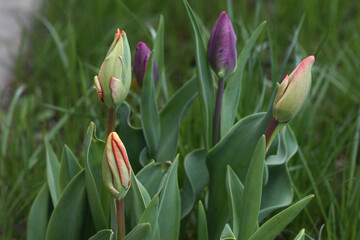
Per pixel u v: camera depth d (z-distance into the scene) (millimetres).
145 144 914
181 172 1087
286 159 905
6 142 1195
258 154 773
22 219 1109
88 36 1703
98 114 1297
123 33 761
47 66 1598
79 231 851
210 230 895
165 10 1908
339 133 1215
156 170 852
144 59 878
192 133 1192
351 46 1626
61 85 1466
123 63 763
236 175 835
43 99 1513
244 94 1159
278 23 1788
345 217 1024
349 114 1294
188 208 917
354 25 1795
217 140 892
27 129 1232
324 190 1130
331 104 1452
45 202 857
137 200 804
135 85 924
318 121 1312
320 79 1237
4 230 1043
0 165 1176
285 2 1942
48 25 1591
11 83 1594
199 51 864
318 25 1760
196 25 857
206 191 1066
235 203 833
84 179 825
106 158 733
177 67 1687
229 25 841
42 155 1156
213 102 889
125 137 910
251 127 850
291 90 765
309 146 1151
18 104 1469
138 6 1911
